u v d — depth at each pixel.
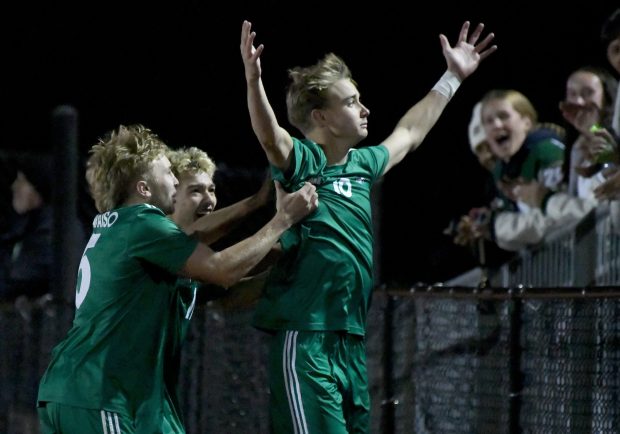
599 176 15.18
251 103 10.55
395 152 11.90
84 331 10.81
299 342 10.88
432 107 12.42
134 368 10.73
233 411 14.67
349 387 11.20
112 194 11.29
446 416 12.54
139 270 10.82
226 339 14.82
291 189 11.02
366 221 11.27
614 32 14.95
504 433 11.92
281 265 11.19
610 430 10.93
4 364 17.52
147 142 11.39
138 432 10.68
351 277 11.00
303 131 11.56
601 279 14.89
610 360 10.98
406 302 13.09
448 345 12.57
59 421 10.73
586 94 15.57
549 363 11.56
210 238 12.38
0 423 17.44
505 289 11.97
